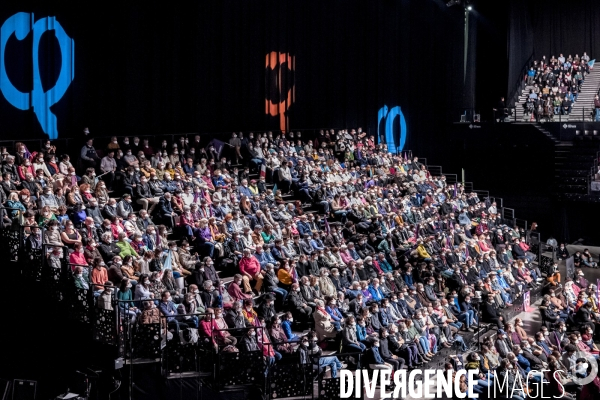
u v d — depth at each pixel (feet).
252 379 59.21
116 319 56.54
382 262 85.10
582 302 86.43
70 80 86.58
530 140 128.26
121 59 91.35
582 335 79.82
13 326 61.98
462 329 81.76
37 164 73.26
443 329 77.30
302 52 115.34
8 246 63.10
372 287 78.07
